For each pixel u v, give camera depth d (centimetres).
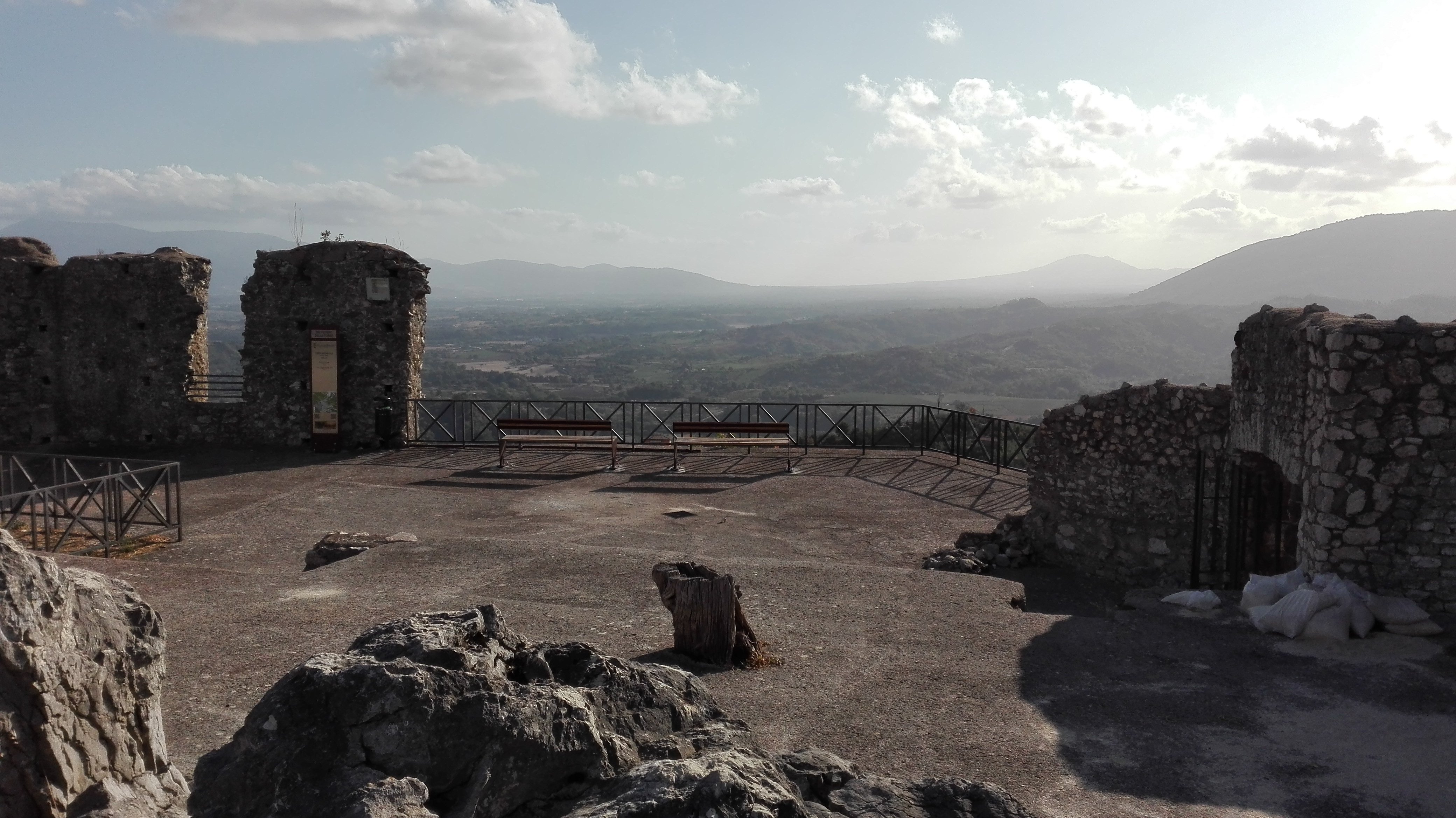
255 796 267
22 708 293
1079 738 513
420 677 288
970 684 596
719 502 1360
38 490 995
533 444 1786
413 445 1825
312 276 1781
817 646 668
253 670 594
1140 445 1045
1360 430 730
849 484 1495
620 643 665
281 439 1808
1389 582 730
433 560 899
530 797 298
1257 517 970
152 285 1795
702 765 299
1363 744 511
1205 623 730
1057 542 1128
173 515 1259
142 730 345
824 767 342
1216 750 502
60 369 1809
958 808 327
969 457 1719
